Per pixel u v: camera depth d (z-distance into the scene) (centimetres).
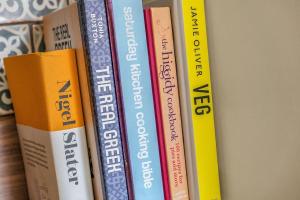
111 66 41
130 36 42
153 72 43
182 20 43
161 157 45
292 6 37
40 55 40
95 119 41
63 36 46
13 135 51
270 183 41
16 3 51
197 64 44
